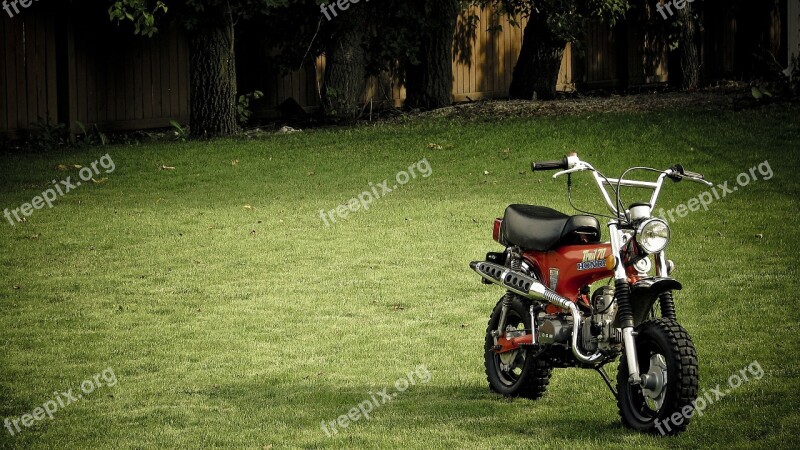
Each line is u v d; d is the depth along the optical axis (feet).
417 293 50.78
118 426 34.17
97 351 42.75
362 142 86.69
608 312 33.58
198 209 68.49
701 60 130.82
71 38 94.43
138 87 99.81
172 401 36.76
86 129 96.17
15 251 59.06
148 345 43.60
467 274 53.88
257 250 59.06
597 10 107.65
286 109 104.73
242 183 75.36
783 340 41.50
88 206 69.41
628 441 31.63
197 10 90.07
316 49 101.91
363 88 102.94
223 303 49.73
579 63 124.36
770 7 134.10
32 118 93.15
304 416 34.86
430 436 32.63
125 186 75.00
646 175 71.92
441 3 103.30
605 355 33.73
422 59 105.60
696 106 94.63
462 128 89.35
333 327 45.80
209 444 32.27
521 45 120.37
